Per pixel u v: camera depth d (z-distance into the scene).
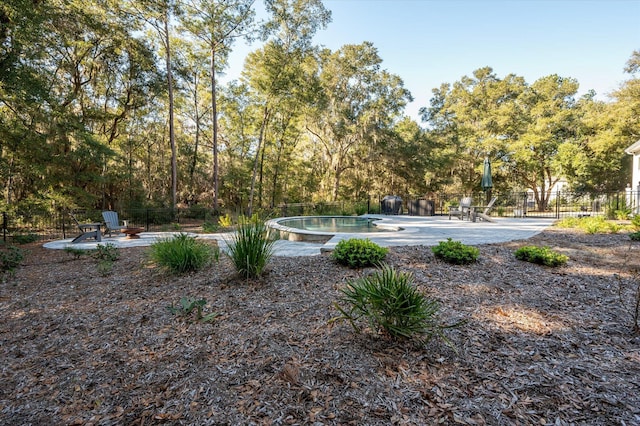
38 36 8.99
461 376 1.85
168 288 3.68
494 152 22.06
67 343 2.50
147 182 18.92
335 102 19.78
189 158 19.53
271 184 21.30
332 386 1.79
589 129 19.39
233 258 3.85
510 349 2.15
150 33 15.19
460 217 12.05
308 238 6.73
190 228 12.10
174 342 2.41
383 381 1.81
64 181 12.13
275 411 1.61
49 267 5.12
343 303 2.97
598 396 1.63
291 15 15.41
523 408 1.56
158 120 19.00
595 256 4.70
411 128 24.22
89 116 13.83
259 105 18.30
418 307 2.26
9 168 10.07
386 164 21.72
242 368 2.01
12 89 8.51
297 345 2.27
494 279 3.65
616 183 21.36
